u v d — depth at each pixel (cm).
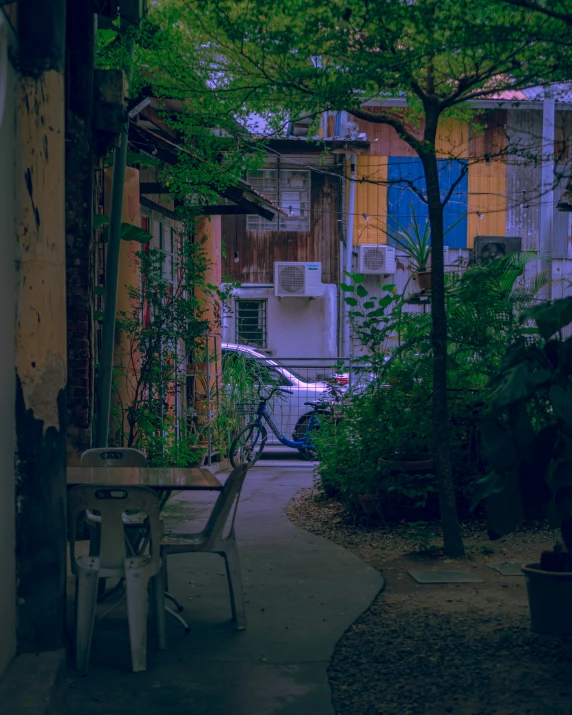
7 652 387
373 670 416
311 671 414
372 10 538
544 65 612
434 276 679
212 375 1187
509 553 689
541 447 452
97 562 423
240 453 1252
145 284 885
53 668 387
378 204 2098
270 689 391
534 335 822
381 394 838
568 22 500
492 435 459
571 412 429
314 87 621
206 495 977
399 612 518
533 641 448
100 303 824
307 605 529
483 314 827
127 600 414
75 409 707
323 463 927
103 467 538
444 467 677
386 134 2094
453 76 671
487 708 364
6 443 387
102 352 733
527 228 2116
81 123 695
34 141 402
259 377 1272
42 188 403
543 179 1753
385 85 623
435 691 386
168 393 920
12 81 394
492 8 569
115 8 686
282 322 2116
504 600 543
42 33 403
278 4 563
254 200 1070
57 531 410
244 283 2116
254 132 764
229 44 636
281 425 1312
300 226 2120
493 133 1997
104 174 839
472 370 852
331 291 2109
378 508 784
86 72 691
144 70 763
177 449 956
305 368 1365
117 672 411
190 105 743
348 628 482
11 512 397
